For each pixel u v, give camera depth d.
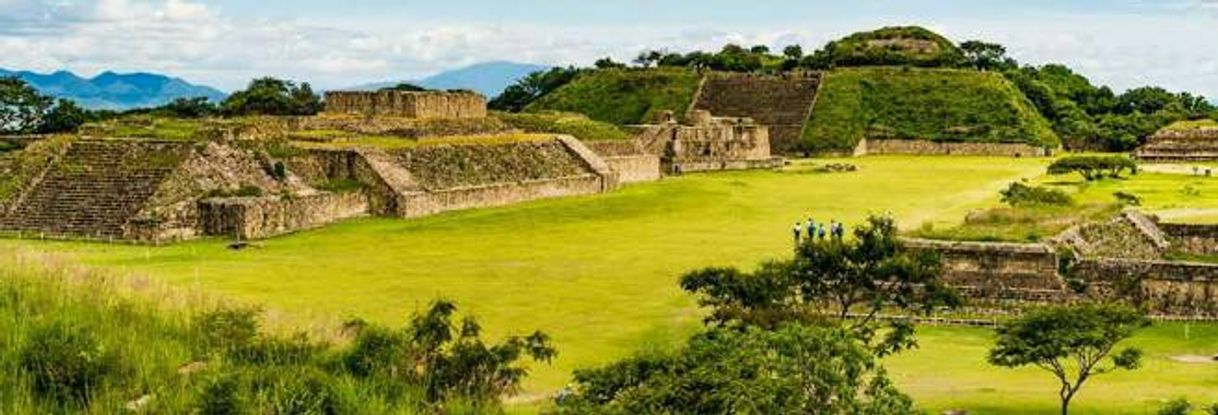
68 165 80.44
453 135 109.50
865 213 88.69
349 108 116.38
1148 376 39.94
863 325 39.25
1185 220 71.00
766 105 189.62
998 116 178.75
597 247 70.25
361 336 29.05
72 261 38.09
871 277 43.97
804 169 136.75
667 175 130.12
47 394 23.34
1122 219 61.59
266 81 139.38
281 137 91.94
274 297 51.47
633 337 45.28
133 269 58.78
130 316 29.25
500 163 100.88
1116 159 115.56
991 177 124.19
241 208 73.44
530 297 53.53
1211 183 104.25
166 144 81.06
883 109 185.00
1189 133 147.12
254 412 23.47
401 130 104.31
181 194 75.44
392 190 84.81
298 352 28.38
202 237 73.62
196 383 24.47
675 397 22.70
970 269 53.22
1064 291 52.06
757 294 39.94
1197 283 51.31
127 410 23.02
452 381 29.39
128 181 77.31
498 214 86.62
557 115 140.25
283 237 73.81
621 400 23.17
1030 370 40.62
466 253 67.38
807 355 24.41
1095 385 38.28
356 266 61.78
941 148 173.25
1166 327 49.59
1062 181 110.94
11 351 24.16
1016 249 52.81
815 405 23.58
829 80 193.75
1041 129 180.38
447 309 31.55
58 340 24.59
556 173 104.81
